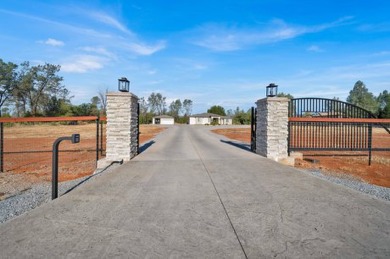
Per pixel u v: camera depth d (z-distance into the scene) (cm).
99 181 538
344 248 260
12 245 266
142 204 393
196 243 270
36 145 1633
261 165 715
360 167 918
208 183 519
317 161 967
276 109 862
